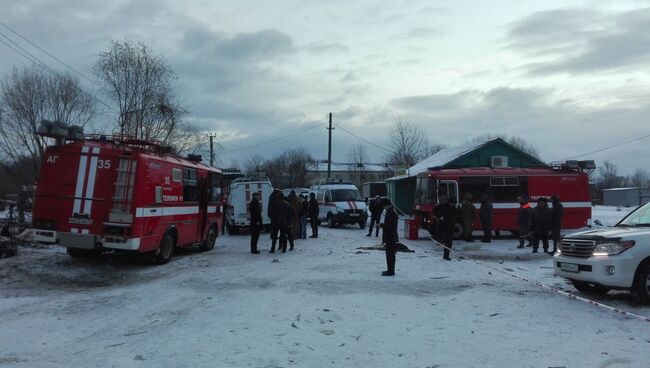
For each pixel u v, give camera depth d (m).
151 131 29.77
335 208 27.33
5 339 6.67
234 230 24.22
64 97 29.86
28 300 9.11
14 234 16.50
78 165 12.30
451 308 8.34
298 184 90.06
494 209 21.62
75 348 6.27
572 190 22.16
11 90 29.33
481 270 12.33
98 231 12.09
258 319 7.61
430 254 15.70
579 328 7.11
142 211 12.30
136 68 29.55
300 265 13.09
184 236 15.01
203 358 5.83
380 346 6.32
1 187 30.78
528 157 34.66
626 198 68.00
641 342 6.40
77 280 11.20
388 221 11.60
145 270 12.46
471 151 34.38
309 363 5.69
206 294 9.47
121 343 6.46
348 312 8.05
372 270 12.25
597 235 8.93
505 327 7.18
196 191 15.95
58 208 12.27
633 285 8.52
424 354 6.01
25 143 29.55
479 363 5.67
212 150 47.44
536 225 15.98
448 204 14.27
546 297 9.18
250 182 23.95
